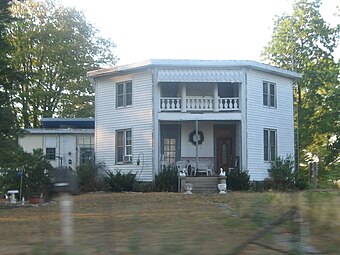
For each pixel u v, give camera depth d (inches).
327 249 256.8
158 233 307.3
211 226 333.4
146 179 1130.7
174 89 1174.3
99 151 1223.5
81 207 617.0
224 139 1192.2
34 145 1348.4
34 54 1768.0
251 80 1147.3
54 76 1824.6
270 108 1191.6
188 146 1182.3
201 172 1136.8
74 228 345.1
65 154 1348.4
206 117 1128.2
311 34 1574.8
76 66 1796.3
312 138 1501.0
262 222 287.3
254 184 1112.2
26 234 357.1
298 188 1066.7
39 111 1791.3
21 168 1000.9
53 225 396.2
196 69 1124.5
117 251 261.0
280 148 1206.9
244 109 1129.4
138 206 594.9
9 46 749.9
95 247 273.9
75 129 1359.5
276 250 253.0
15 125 739.4
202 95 1174.3
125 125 1178.6
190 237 290.5
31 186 1007.6
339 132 1396.4
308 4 1582.2
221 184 1037.2
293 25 1588.3
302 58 1565.0
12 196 914.7
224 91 1179.3
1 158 734.5
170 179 1082.1
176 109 1132.5
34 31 1761.8
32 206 729.0
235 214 372.2
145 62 1123.9
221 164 1184.8
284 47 1601.9
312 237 276.5
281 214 278.1
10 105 748.0
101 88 1234.0
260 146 1158.3
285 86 1235.9
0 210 660.7
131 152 1163.9
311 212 285.3
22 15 1747.0
